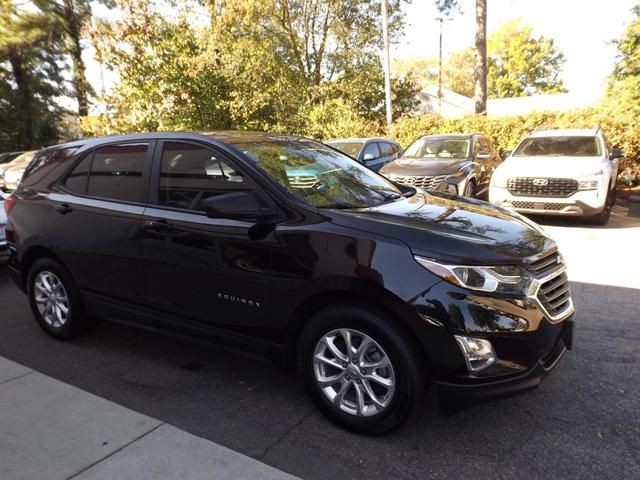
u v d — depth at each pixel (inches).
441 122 645.9
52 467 103.6
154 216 137.9
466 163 379.2
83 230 153.2
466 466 101.6
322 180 137.9
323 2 894.4
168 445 110.0
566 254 267.4
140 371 146.6
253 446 109.6
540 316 107.0
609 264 244.7
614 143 512.1
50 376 144.0
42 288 170.7
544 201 331.0
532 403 123.5
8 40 1006.4
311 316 118.3
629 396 125.0
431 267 102.7
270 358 124.0
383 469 101.3
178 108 776.9
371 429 110.7
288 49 909.8
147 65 766.5
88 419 121.0
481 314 100.6
